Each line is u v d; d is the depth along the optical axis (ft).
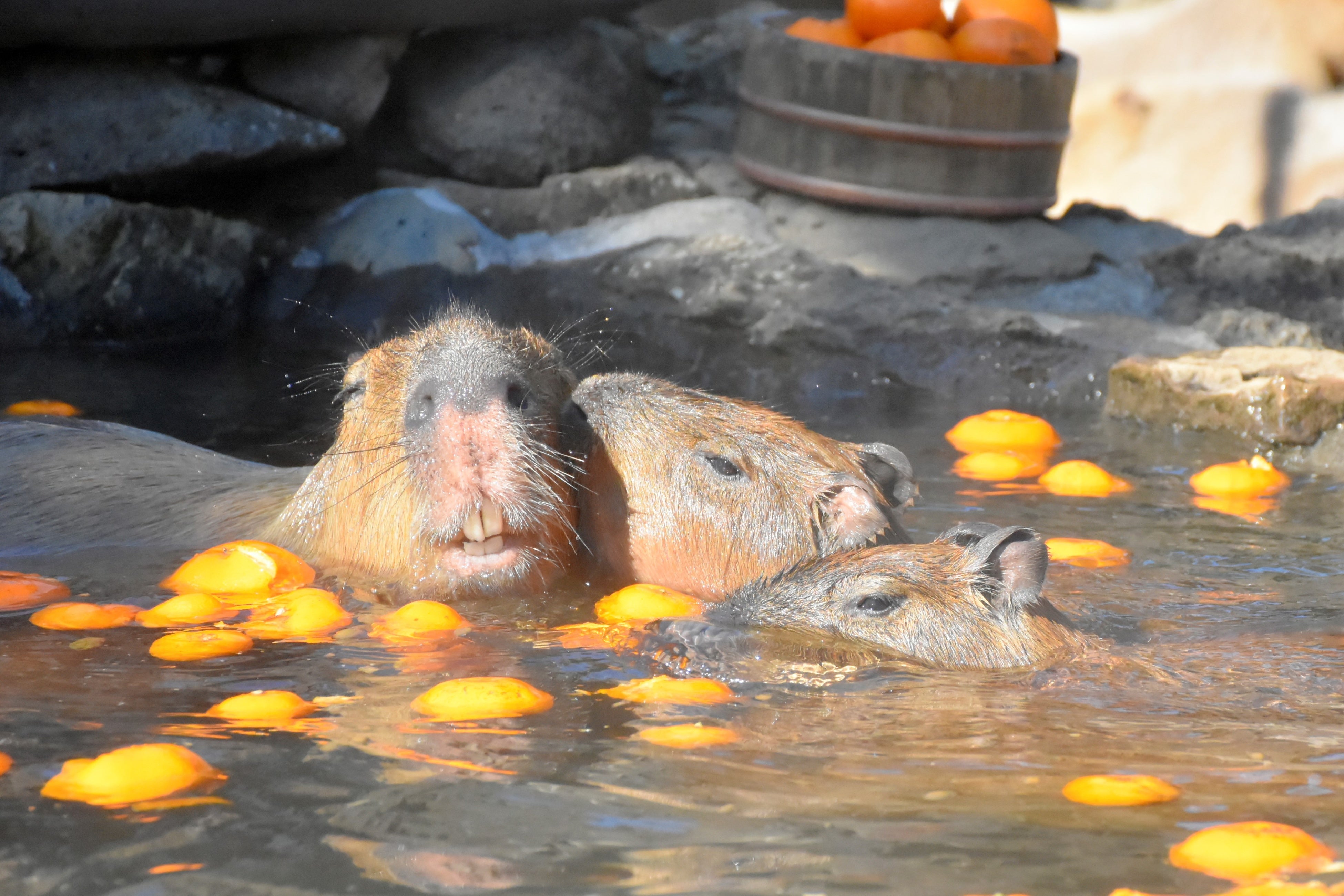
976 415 42.01
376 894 13.20
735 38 68.80
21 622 23.47
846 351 46.88
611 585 26.55
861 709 19.63
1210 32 96.37
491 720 18.47
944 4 97.71
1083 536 30.76
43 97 48.62
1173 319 50.47
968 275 51.01
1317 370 40.70
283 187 53.67
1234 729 19.06
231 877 13.55
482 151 54.24
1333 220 54.49
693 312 49.32
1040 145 53.06
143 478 30.96
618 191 54.49
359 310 50.60
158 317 48.37
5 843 14.28
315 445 36.83
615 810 15.33
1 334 46.09
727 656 21.93
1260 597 26.61
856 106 52.13
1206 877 13.66
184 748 16.66
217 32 49.67
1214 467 35.47
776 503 26.11
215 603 24.27
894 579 23.62
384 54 53.01
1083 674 21.79
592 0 55.88
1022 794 15.99
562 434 26.61
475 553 25.21
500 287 50.75
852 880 13.52
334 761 16.75
